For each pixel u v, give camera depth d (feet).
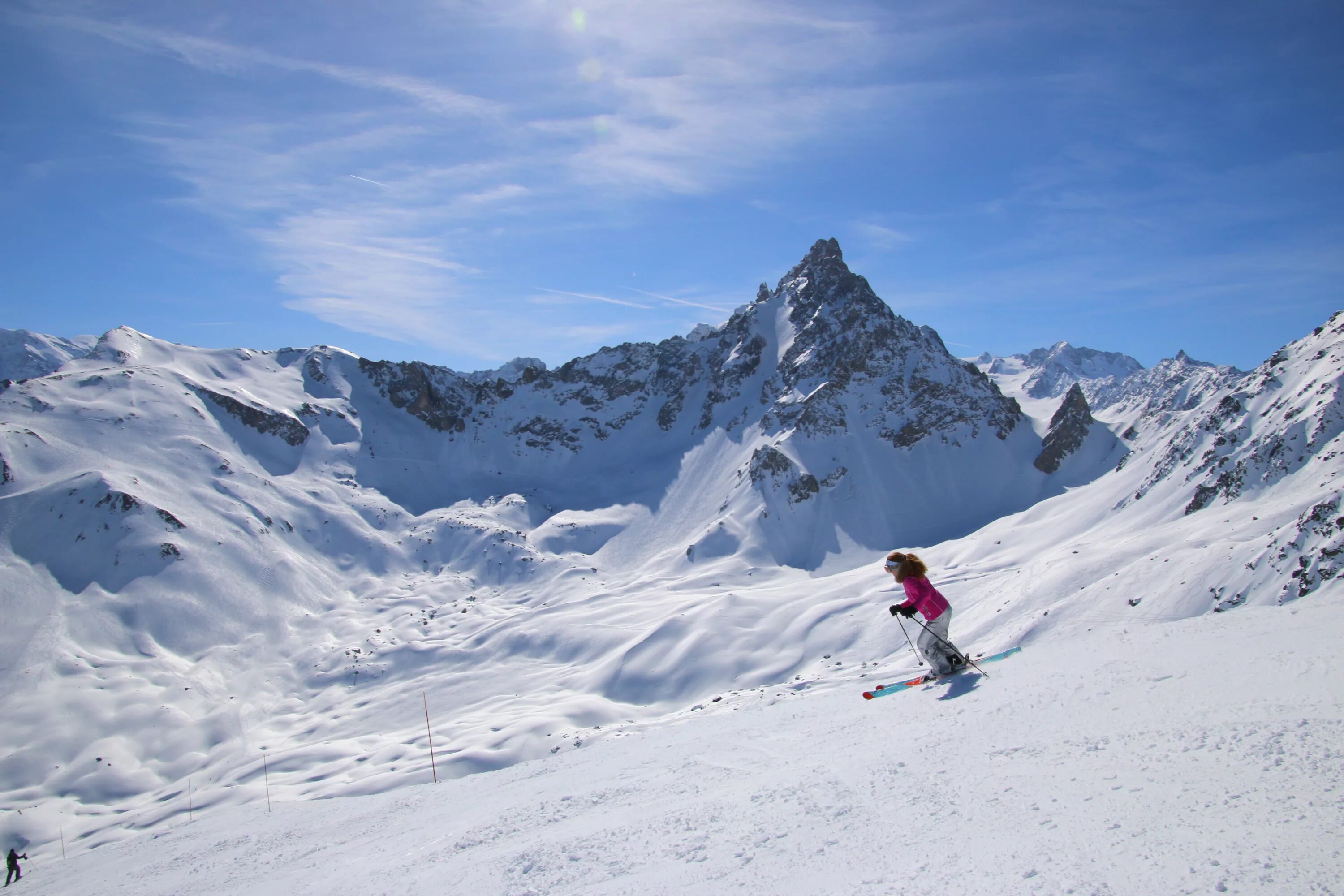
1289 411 403.75
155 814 276.41
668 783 33.88
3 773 318.24
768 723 41.91
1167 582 270.87
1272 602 232.94
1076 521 469.16
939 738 26.76
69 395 614.34
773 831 22.30
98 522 490.90
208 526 528.22
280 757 316.19
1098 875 14.14
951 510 642.63
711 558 575.79
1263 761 17.57
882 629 347.56
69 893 67.51
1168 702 23.88
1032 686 29.84
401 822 51.01
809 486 631.97
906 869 17.02
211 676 412.36
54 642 404.98
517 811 37.99
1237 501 372.99
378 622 490.49
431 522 642.63
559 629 440.86
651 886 20.51
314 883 35.81
